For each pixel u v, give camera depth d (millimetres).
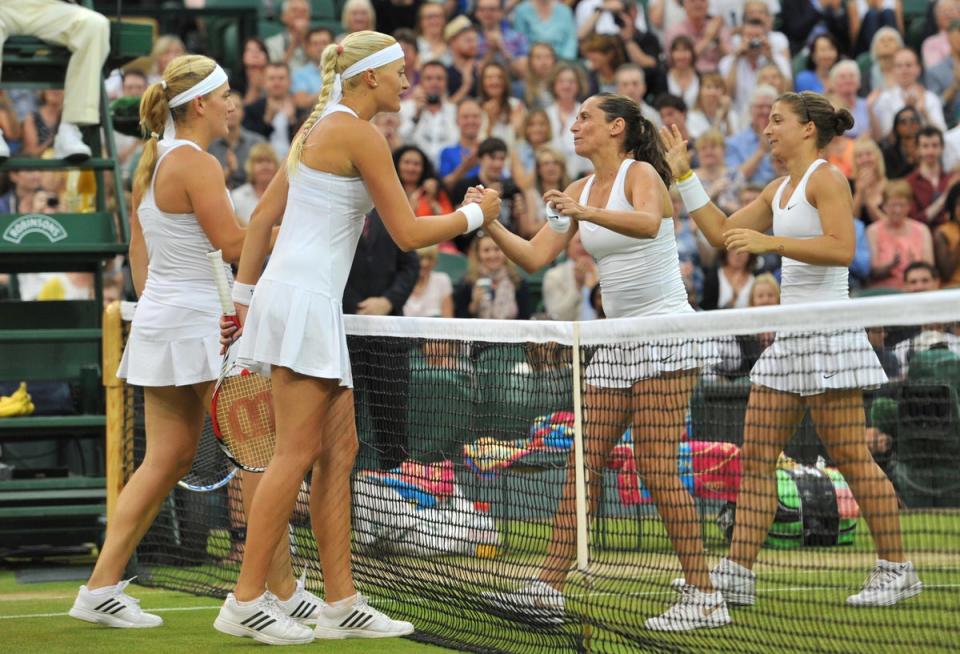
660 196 14203
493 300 27281
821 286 14984
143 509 14750
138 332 14656
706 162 31719
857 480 14383
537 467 14414
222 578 17422
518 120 32156
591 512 13891
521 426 15070
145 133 16016
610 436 13750
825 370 13180
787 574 16922
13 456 23391
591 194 14844
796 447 18969
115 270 26719
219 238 14320
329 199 12766
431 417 15633
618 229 13766
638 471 13703
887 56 34906
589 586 13195
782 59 35156
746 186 30594
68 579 18719
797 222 15000
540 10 35562
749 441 14117
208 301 14523
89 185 24250
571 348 13539
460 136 31547
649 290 14516
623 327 12633
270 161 27734
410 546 15727
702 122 33438
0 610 15984
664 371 13492
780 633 12680
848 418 14266
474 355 15047
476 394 14859
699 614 13391
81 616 14414
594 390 13703
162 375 14516
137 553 18516
